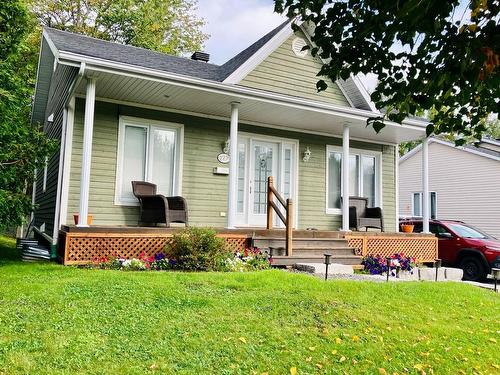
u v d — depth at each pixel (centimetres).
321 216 1160
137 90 856
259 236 881
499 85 323
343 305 532
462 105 377
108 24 2177
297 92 1060
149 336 399
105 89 854
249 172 1078
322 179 1171
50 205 1044
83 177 747
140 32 2250
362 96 1101
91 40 980
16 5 991
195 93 863
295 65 1063
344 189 1036
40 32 1945
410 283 699
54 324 406
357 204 1138
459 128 401
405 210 2141
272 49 1017
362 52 369
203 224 1003
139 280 584
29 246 967
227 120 1045
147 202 848
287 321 466
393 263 916
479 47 305
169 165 983
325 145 1183
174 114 984
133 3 2223
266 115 1018
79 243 728
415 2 285
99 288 529
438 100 367
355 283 642
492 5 311
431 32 320
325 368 382
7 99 892
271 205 932
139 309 464
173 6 2422
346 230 1015
